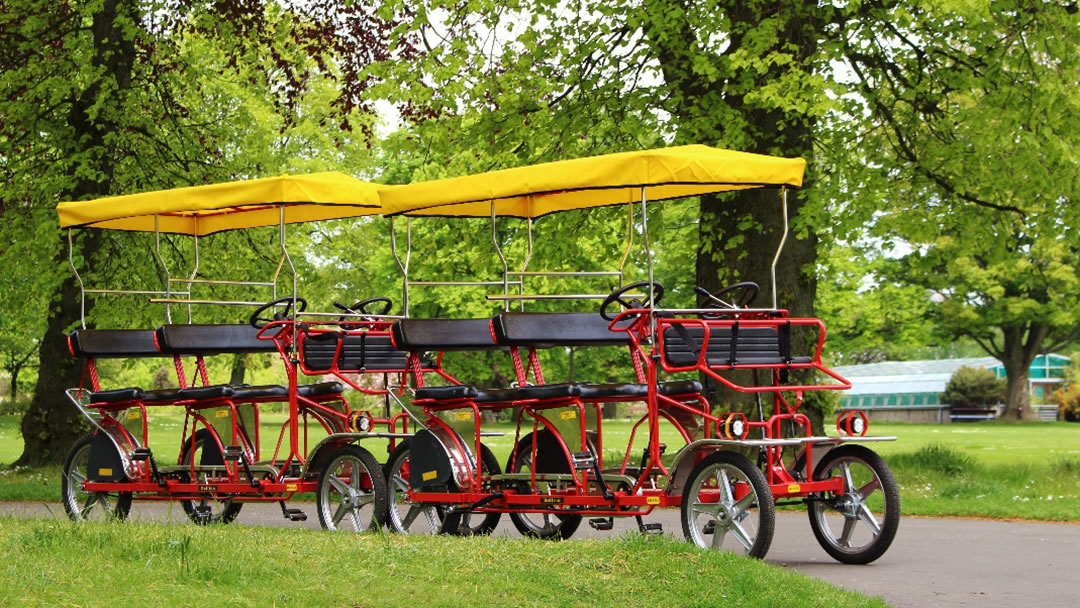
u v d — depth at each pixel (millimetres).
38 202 19312
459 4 16062
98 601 6105
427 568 7289
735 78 15555
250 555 7375
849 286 37969
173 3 19891
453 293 37062
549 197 11891
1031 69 15820
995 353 54031
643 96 16375
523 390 9914
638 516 9617
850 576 8680
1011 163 16000
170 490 11711
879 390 68812
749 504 8719
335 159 31016
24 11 19578
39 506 14594
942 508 12828
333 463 10773
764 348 9430
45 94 19547
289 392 11062
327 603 6348
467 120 16703
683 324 9141
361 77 16094
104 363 53344
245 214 13234
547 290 30469
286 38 19219
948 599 7777
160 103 20328
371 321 11469
